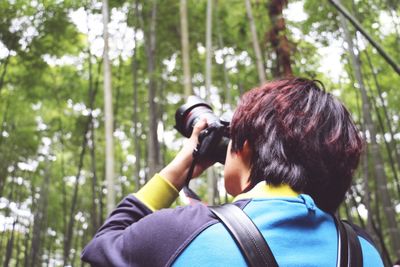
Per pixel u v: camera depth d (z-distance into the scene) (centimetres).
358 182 1005
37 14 663
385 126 943
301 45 676
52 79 871
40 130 980
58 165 1173
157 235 72
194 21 735
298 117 81
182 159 95
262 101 84
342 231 78
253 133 82
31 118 934
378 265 82
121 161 1127
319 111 82
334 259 74
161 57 771
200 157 94
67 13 669
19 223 1139
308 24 682
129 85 891
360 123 799
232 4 634
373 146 622
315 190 80
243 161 84
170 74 811
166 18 732
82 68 873
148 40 736
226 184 87
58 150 1105
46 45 749
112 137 505
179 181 94
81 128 941
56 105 928
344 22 626
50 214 1210
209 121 99
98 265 78
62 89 865
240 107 86
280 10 530
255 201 76
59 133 1045
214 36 723
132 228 77
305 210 75
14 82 791
